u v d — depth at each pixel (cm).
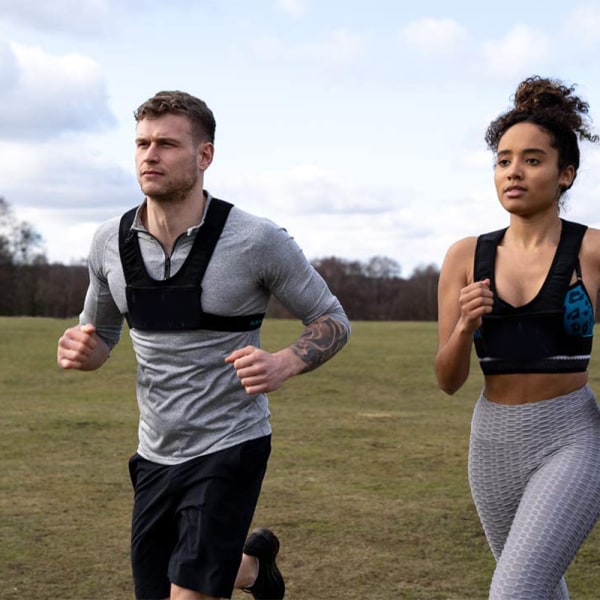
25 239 5578
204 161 339
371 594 446
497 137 337
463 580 468
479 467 331
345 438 920
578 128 328
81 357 348
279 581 420
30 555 507
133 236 339
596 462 309
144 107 331
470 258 338
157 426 341
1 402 1235
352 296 5019
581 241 323
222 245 333
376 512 602
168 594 355
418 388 1446
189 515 334
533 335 319
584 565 496
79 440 903
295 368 329
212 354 333
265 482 696
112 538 542
